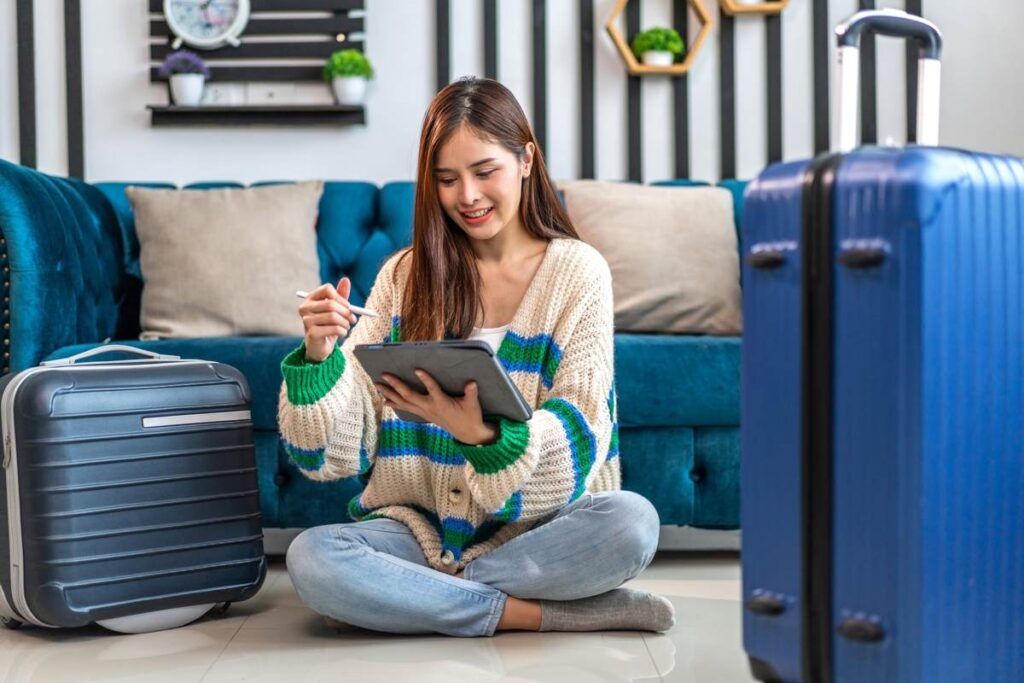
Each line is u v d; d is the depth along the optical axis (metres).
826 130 3.69
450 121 1.92
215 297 3.01
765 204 1.27
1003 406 1.32
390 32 3.66
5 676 1.82
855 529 1.21
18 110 3.63
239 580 2.20
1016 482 1.35
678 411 2.69
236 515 2.20
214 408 2.18
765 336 1.28
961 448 1.25
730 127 3.68
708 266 3.11
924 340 1.18
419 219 2.00
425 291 2.01
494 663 1.86
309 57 3.65
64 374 2.05
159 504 2.11
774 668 1.29
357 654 1.92
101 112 3.64
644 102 3.69
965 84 3.69
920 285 1.17
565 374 1.96
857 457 1.21
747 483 1.31
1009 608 1.35
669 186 3.42
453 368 1.67
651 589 2.45
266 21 3.64
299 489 2.67
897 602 1.19
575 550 1.99
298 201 3.21
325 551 1.95
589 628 2.06
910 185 1.17
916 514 1.19
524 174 2.03
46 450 2.01
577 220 3.20
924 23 1.44
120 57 3.63
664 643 1.99
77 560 2.02
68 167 3.63
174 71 3.57
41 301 2.54
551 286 2.01
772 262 1.26
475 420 1.75
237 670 1.84
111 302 3.10
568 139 3.70
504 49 3.69
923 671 1.21
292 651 1.95
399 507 2.11
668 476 2.71
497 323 2.06
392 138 3.67
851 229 1.20
